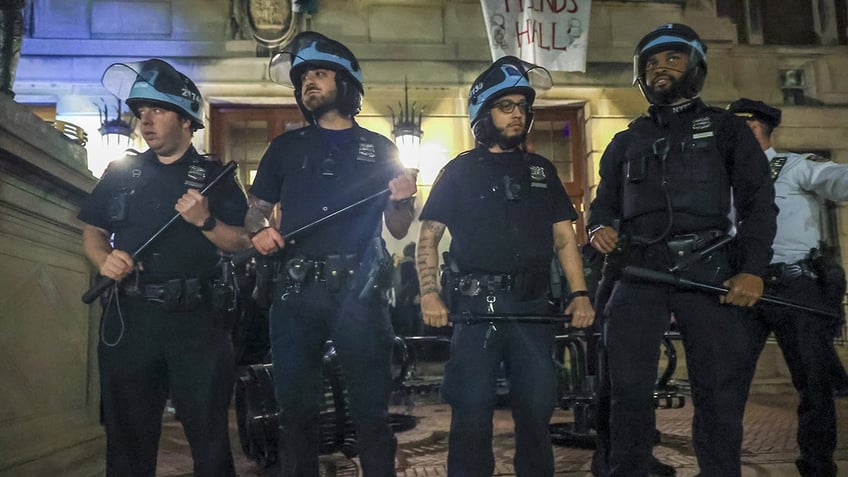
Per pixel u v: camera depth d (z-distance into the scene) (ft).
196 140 28.86
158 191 8.63
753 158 8.79
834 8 33.17
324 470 13.43
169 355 8.26
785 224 11.31
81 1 28.99
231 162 8.52
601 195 9.97
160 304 8.25
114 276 8.06
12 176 9.46
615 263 9.37
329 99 8.94
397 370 16.67
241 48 29.37
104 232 8.98
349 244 8.61
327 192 8.75
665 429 17.22
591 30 31.07
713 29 31.71
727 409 8.39
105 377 8.29
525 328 8.66
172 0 29.48
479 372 8.54
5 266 9.39
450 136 30.07
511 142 9.21
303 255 8.59
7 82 10.36
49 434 10.32
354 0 30.30
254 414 12.95
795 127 31.63
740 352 8.54
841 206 30.55
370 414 8.39
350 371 8.43
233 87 29.12
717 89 31.42
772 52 32.01
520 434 8.61
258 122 30.48
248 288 13.20
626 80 30.73
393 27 30.37
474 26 30.68
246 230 8.96
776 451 13.98
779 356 26.63
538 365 8.56
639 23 31.35
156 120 8.59
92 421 12.00
